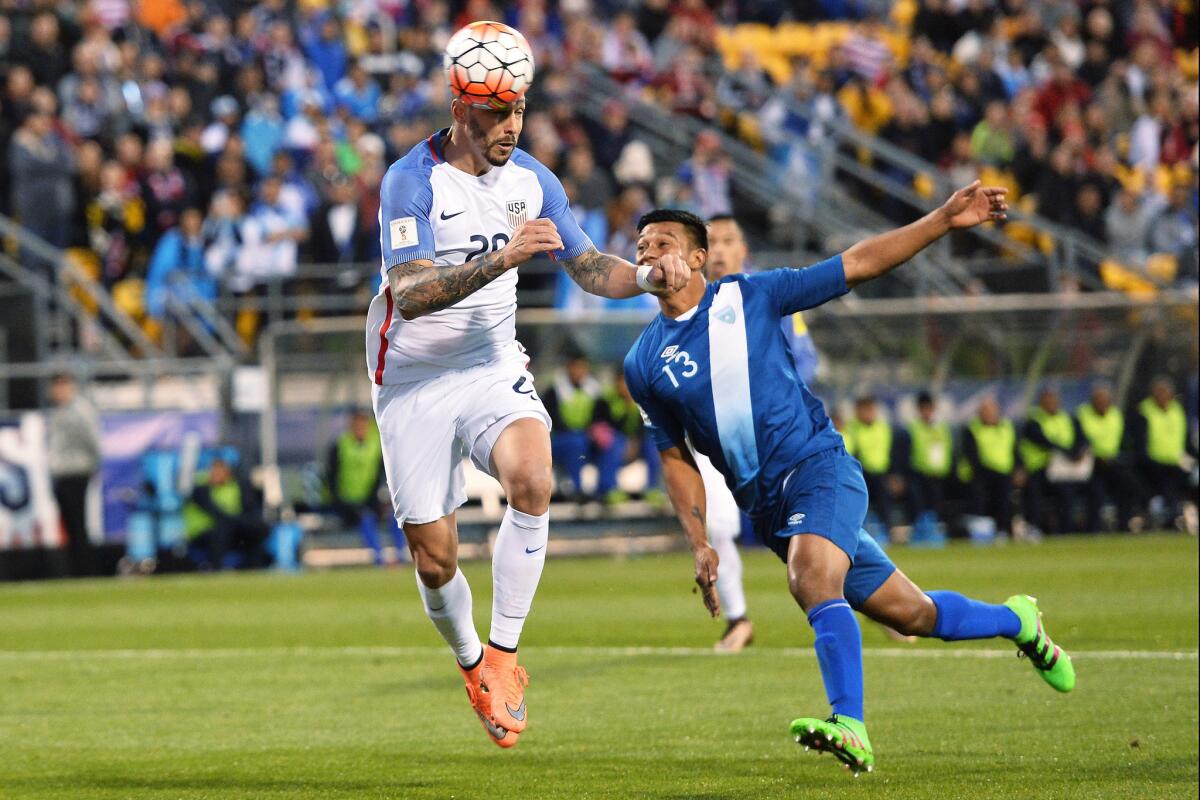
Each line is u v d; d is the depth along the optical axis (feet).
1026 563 172.14
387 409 68.23
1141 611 124.47
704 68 287.07
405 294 61.93
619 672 99.71
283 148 248.11
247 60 262.67
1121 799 60.03
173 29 261.85
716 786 64.59
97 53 242.17
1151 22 303.89
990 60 290.15
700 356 63.72
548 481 66.03
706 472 108.17
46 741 78.89
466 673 70.13
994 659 101.35
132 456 203.72
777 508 63.67
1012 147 273.95
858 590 64.34
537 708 86.38
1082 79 295.48
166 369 210.18
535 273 231.30
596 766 69.56
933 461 216.54
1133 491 221.25
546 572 188.96
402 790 65.05
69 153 226.99
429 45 281.74
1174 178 281.33
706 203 247.29
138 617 145.89
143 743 77.82
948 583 149.48
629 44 289.53
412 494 67.72
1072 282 242.37
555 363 216.95
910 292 252.62
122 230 230.68
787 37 317.63
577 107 271.69
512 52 62.23
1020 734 74.54
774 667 100.22
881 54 295.48
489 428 67.00
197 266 225.35
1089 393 225.76
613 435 214.69
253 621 139.13
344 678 100.58
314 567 209.87
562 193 67.51
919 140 275.39
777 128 269.64
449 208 64.64
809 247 264.52
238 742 77.61
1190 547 191.31
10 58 241.35
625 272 65.10
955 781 64.13
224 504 204.03
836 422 222.28
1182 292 227.40
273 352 211.41
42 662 112.68
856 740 56.59
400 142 244.01
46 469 199.82
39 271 221.46
